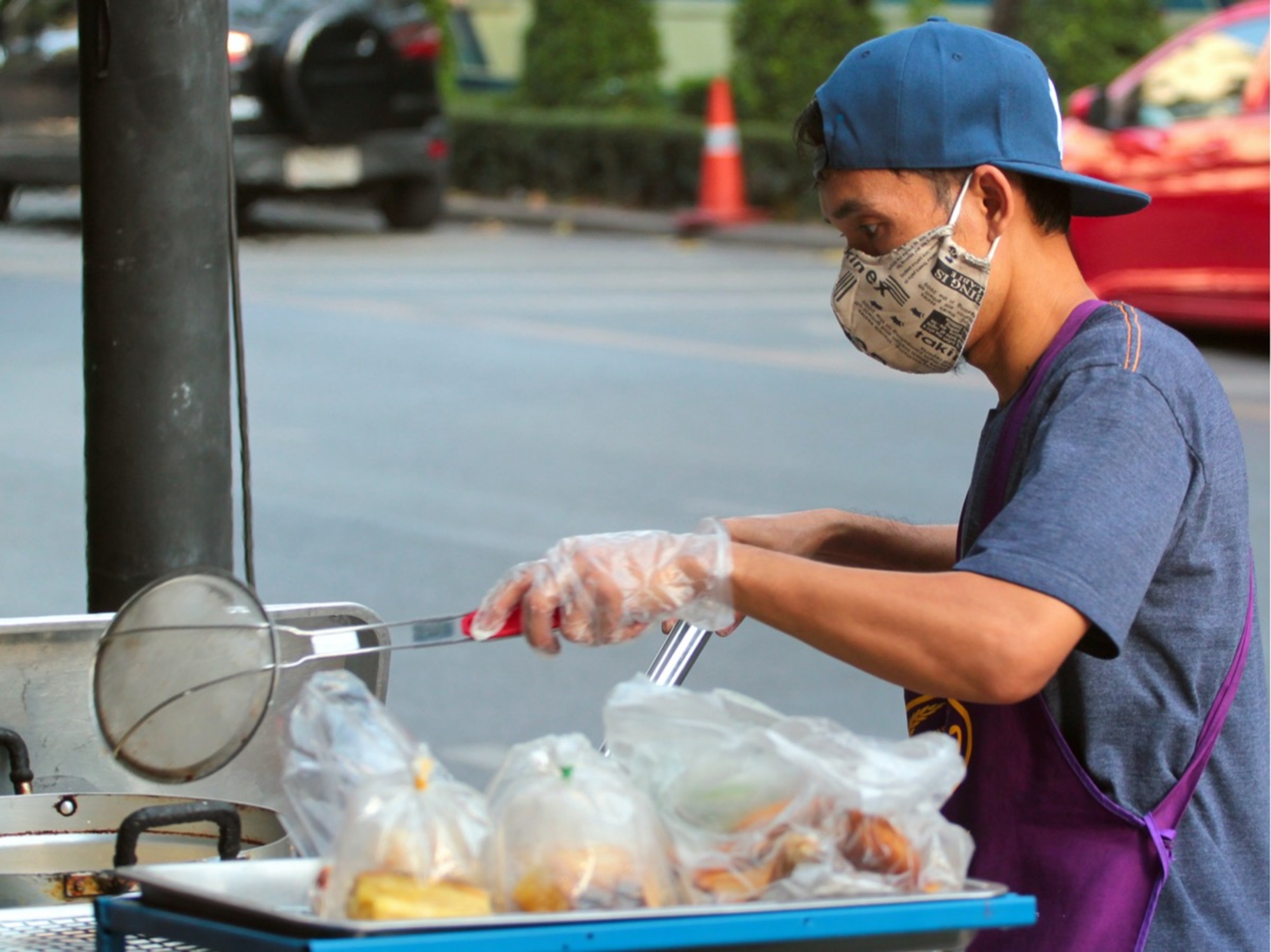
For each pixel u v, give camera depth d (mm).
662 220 20781
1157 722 2309
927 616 2023
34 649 2654
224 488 3414
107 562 3361
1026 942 2342
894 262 2369
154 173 3258
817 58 22891
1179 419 2213
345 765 1990
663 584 2076
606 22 24906
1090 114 12617
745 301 15281
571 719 5934
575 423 10367
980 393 11422
